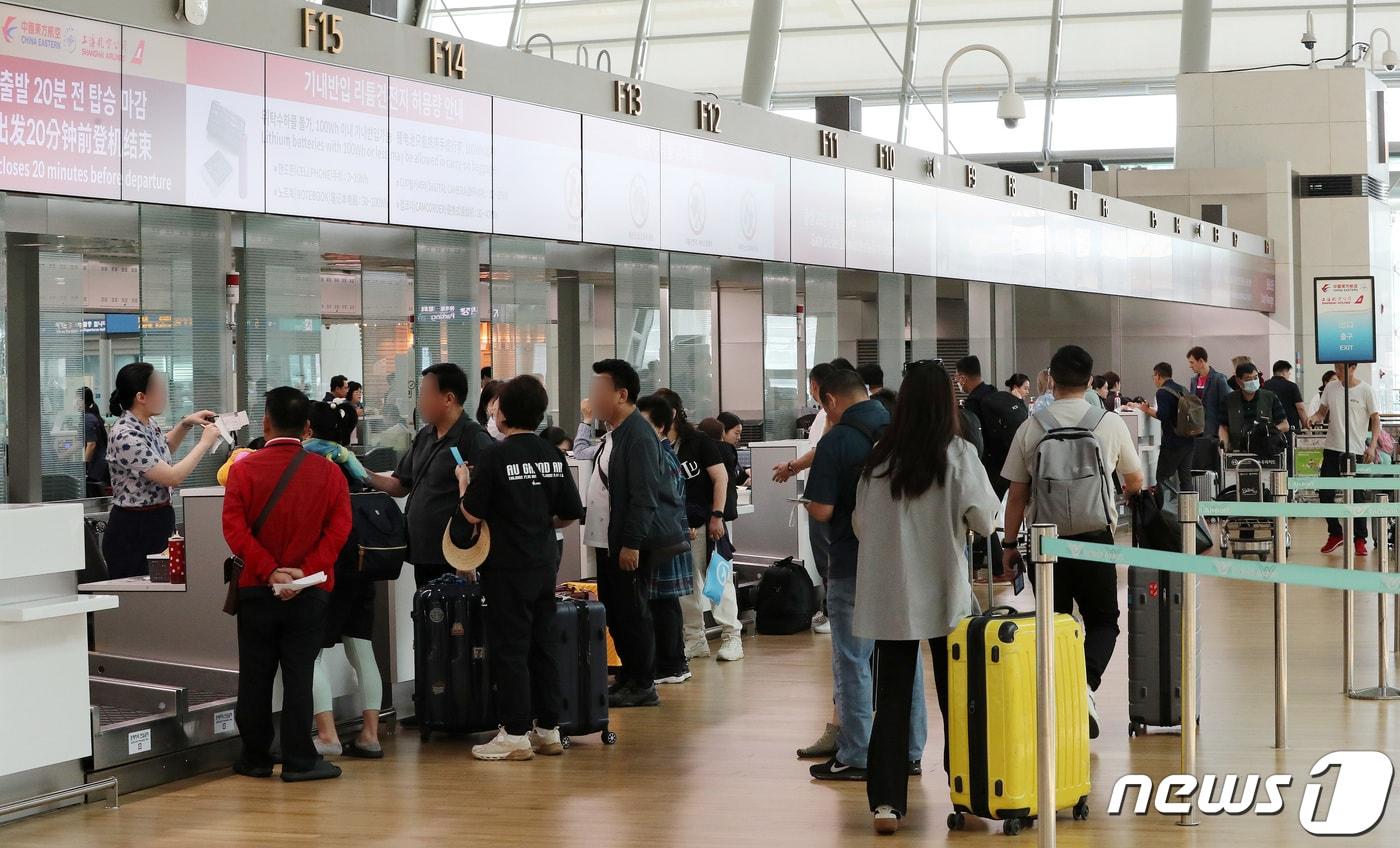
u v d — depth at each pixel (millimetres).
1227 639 9156
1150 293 20891
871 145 14234
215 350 8484
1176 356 25625
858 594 4883
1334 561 12992
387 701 6832
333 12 8836
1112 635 6250
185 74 7938
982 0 24969
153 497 7008
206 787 5707
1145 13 24938
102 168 7500
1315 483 7605
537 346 10930
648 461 6863
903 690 4934
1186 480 13070
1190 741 5441
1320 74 26234
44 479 10648
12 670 5172
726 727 6738
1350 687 7359
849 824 5043
